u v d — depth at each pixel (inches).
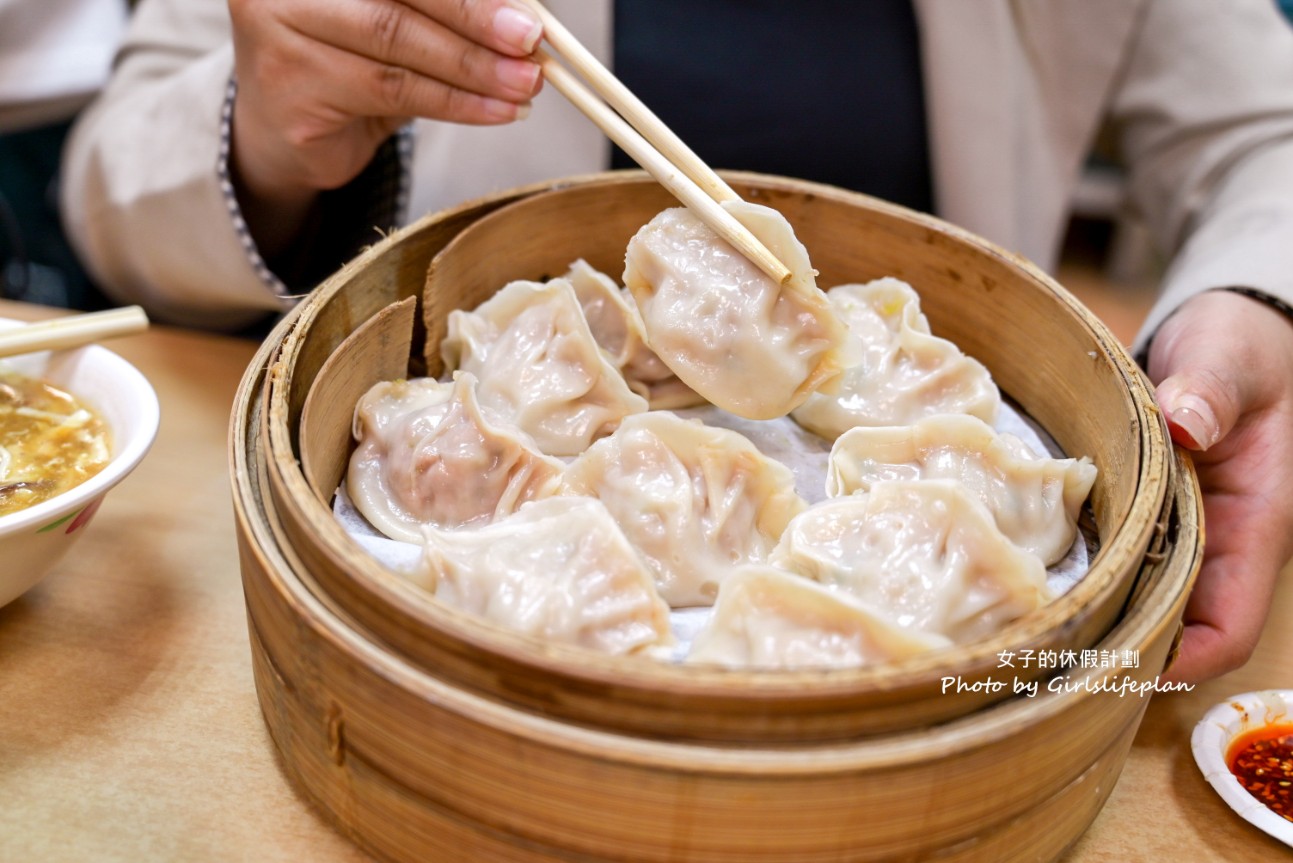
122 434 20.0
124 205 25.4
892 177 29.5
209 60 25.7
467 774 16.1
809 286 20.2
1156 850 18.1
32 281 34.9
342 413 20.0
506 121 21.6
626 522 19.6
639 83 28.2
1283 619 21.0
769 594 17.7
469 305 22.5
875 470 20.6
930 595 18.1
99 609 19.9
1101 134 34.0
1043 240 31.1
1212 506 21.0
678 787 15.6
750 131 28.7
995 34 28.2
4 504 19.1
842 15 28.7
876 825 15.9
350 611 16.5
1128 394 19.5
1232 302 22.4
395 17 21.1
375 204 24.9
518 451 20.0
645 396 22.2
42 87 31.7
